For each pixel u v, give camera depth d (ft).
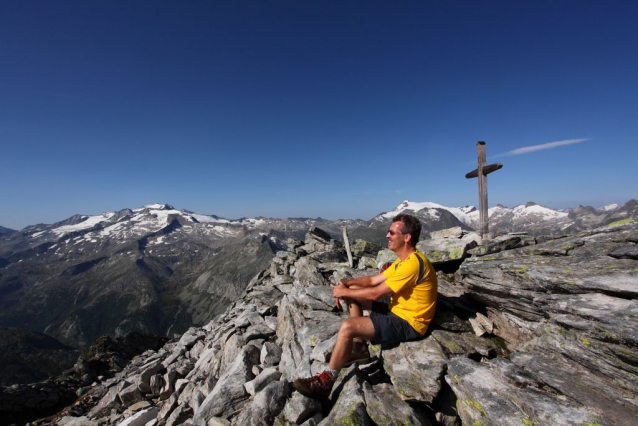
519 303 5.96
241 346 10.29
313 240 16.42
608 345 4.26
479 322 6.54
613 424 3.69
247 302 16.44
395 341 5.65
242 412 6.90
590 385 4.34
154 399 11.50
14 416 13.10
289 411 5.86
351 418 4.91
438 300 7.18
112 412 11.41
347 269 10.20
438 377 5.13
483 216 9.96
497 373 4.99
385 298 6.37
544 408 4.13
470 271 7.00
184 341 15.46
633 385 4.02
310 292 9.64
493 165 9.55
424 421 4.95
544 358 5.12
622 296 4.60
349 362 6.11
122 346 20.04
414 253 5.63
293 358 7.77
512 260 6.66
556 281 5.30
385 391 5.50
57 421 12.78
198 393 9.07
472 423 4.57
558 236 7.44
